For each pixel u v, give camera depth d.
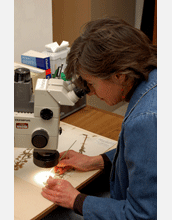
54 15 2.27
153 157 0.87
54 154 1.21
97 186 1.49
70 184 1.14
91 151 1.43
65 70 1.00
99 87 0.97
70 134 1.57
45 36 2.03
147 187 0.88
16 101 1.06
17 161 1.35
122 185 1.09
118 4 2.99
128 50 0.89
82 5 2.49
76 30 2.53
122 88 0.98
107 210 0.98
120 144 1.03
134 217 0.92
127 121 0.93
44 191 1.16
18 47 1.86
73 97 1.02
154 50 1.00
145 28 2.78
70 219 1.38
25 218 1.04
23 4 1.79
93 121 1.76
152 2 2.68
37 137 1.04
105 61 0.88
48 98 1.02
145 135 0.88
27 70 1.06
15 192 1.17
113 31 0.90
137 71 0.93
